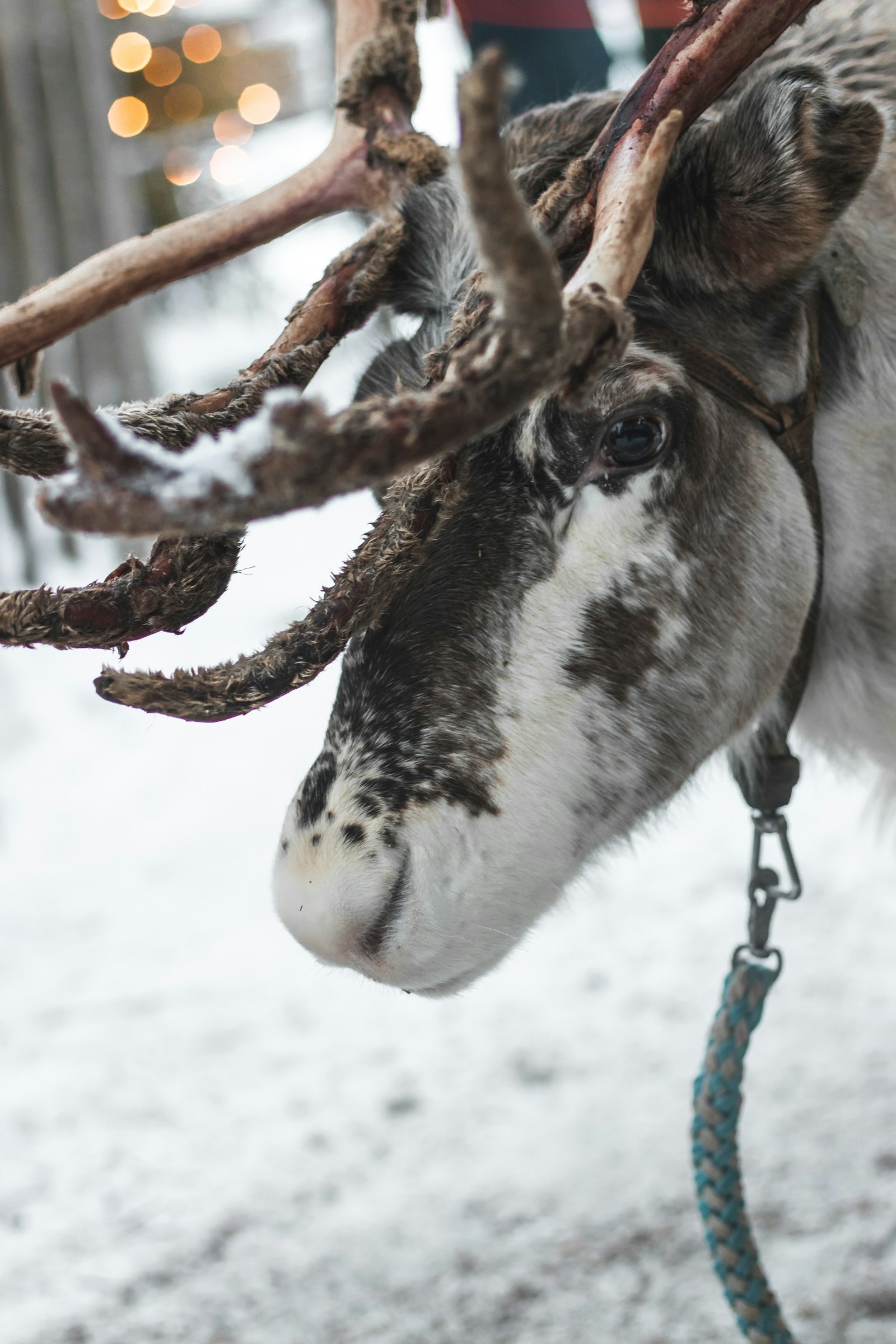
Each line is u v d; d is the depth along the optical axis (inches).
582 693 53.3
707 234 52.1
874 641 57.7
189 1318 64.5
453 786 52.9
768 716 58.1
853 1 59.2
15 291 161.9
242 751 126.6
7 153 159.6
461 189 54.7
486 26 81.7
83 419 43.1
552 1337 62.2
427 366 50.3
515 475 52.6
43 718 133.6
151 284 51.3
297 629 49.9
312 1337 63.3
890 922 82.7
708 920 87.6
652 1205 66.7
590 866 56.1
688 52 50.1
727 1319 61.8
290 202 53.5
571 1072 74.4
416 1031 79.9
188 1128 73.9
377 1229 67.5
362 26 54.6
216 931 97.0
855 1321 61.2
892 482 56.1
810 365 54.6
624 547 52.9
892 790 62.8
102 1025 85.0
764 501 54.3
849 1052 72.6
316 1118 73.6
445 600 52.8
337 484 43.6
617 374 52.1
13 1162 72.7
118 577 49.3
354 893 52.4
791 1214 65.4
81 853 111.9
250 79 205.2
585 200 50.8
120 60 183.6
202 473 43.3
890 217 55.3
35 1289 66.3
